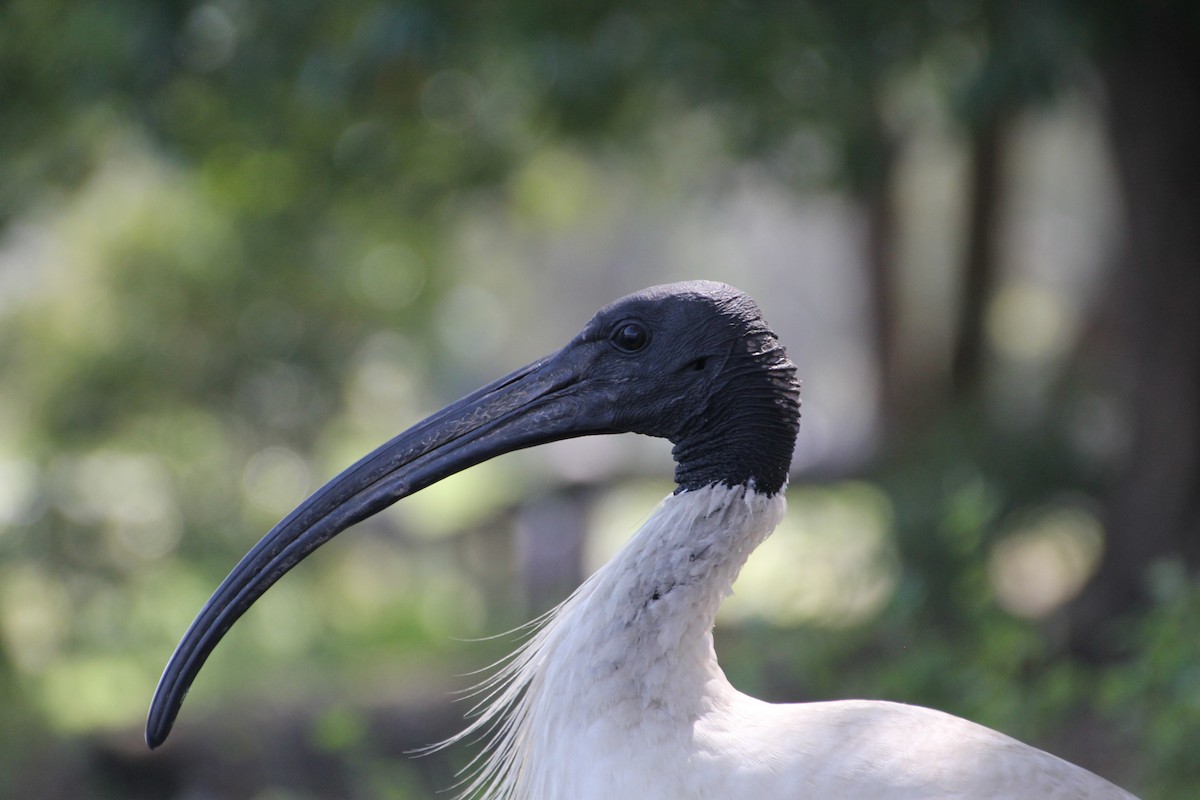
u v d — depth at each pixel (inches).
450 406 177.9
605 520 906.1
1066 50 395.2
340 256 749.3
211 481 780.6
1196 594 292.4
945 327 743.7
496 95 526.0
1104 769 350.9
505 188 642.8
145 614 712.4
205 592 729.6
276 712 522.9
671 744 155.6
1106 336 600.7
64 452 742.5
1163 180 453.1
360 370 816.3
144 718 554.9
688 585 162.1
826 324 1782.7
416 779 416.5
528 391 175.6
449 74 508.4
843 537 578.2
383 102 516.1
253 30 446.0
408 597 804.6
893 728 155.8
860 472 676.7
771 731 156.1
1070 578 560.4
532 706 169.3
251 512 788.6
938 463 569.9
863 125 509.4
